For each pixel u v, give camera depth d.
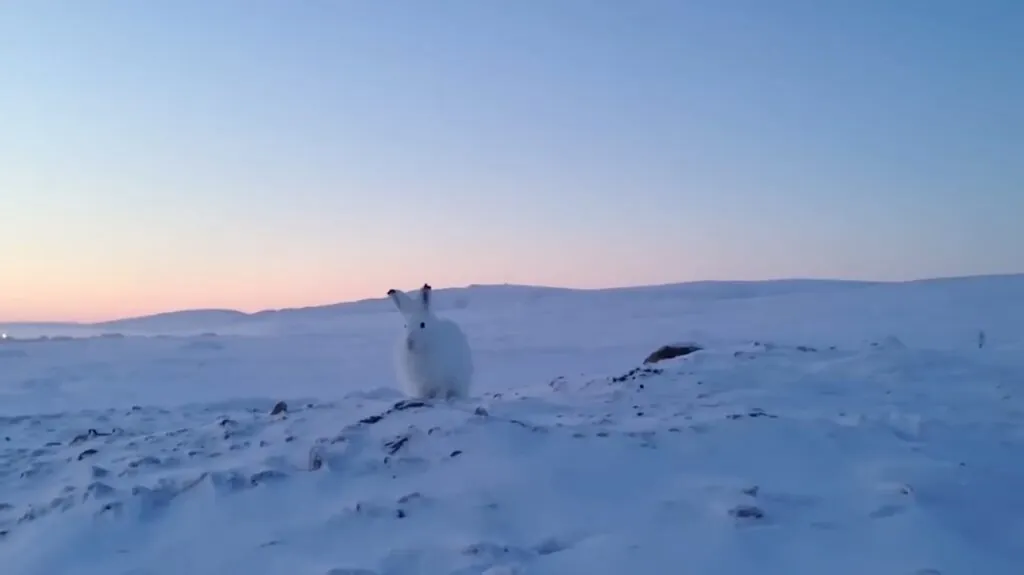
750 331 13.73
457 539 1.59
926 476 1.80
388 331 21.73
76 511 1.96
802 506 1.64
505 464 1.99
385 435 2.33
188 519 1.86
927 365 3.70
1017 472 1.90
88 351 14.46
